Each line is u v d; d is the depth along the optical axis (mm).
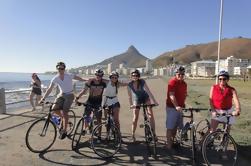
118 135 8133
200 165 7184
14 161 7211
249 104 23188
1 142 8859
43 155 7719
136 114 9109
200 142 8008
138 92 8867
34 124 8102
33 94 15406
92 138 7770
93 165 7059
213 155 7516
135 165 7152
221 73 7344
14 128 10859
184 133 7977
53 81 8781
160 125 12383
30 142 8102
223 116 7203
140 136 10031
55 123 8766
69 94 8930
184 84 8234
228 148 7348
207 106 18875
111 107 8734
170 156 7879
